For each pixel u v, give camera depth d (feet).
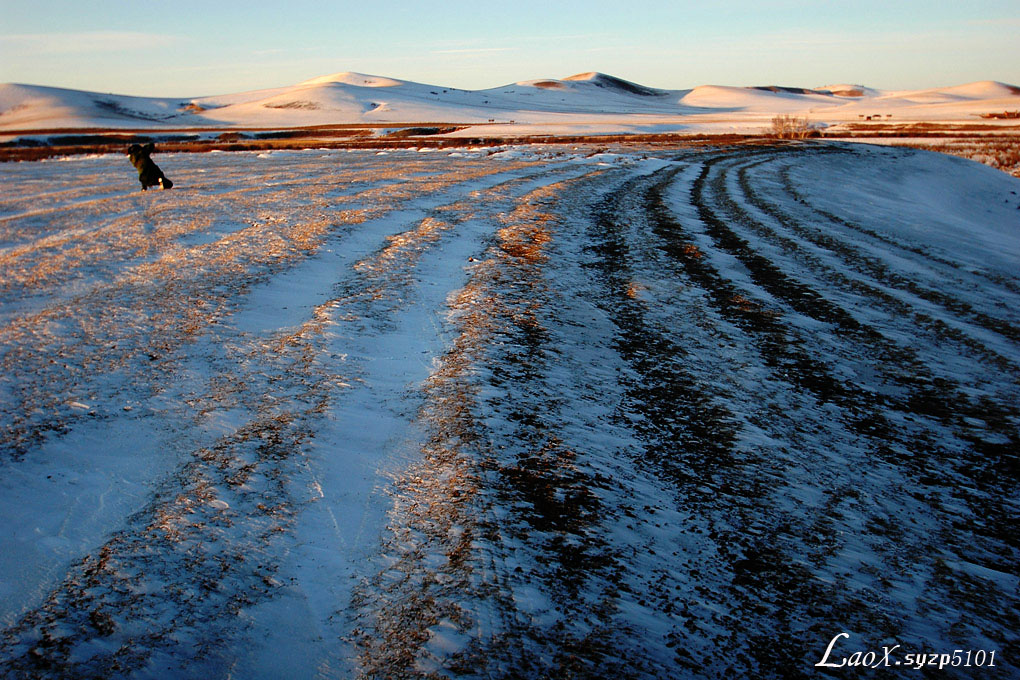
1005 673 9.03
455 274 28.78
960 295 29.12
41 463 13.58
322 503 12.30
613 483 13.24
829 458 14.79
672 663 8.87
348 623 9.42
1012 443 15.84
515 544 11.14
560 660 8.77
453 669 8.55
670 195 54.75
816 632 9.61
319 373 18.19
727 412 16.80
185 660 8.68
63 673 8.42
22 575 10.32
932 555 11.60
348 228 37.35
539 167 75.51
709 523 12.16
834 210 51.67
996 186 100.42
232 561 10.65
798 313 25.39
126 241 36.24
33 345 20.29
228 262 30.22
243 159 110.93
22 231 42.06
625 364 19.80
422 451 14.20
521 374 18.26
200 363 18.89
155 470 13.39
